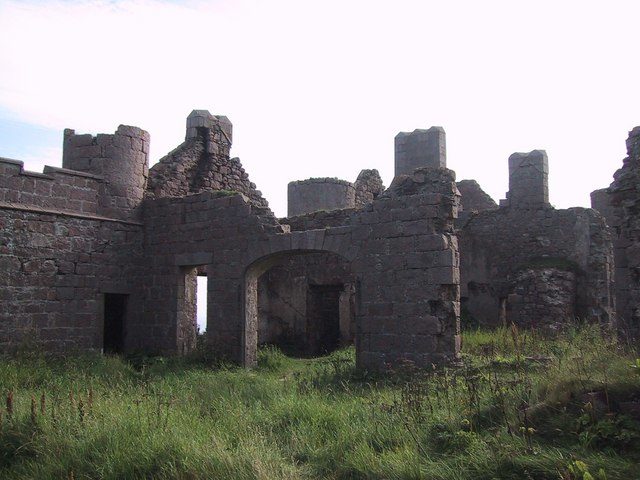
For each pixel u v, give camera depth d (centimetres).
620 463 565
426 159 2006
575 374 761
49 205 1552
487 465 598
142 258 1756
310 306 2186
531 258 2139
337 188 2445
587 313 2014
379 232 1326
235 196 1580
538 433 654
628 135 1027
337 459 681
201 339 1788
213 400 966
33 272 1498
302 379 1223
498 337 1578
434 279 1237
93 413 830
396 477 613
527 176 2189
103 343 1811
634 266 988
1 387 1073
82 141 1708
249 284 1560
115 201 1706
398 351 1272
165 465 665
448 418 731
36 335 1490
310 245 1429
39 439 763
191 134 1953
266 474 625
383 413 792
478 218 2273
